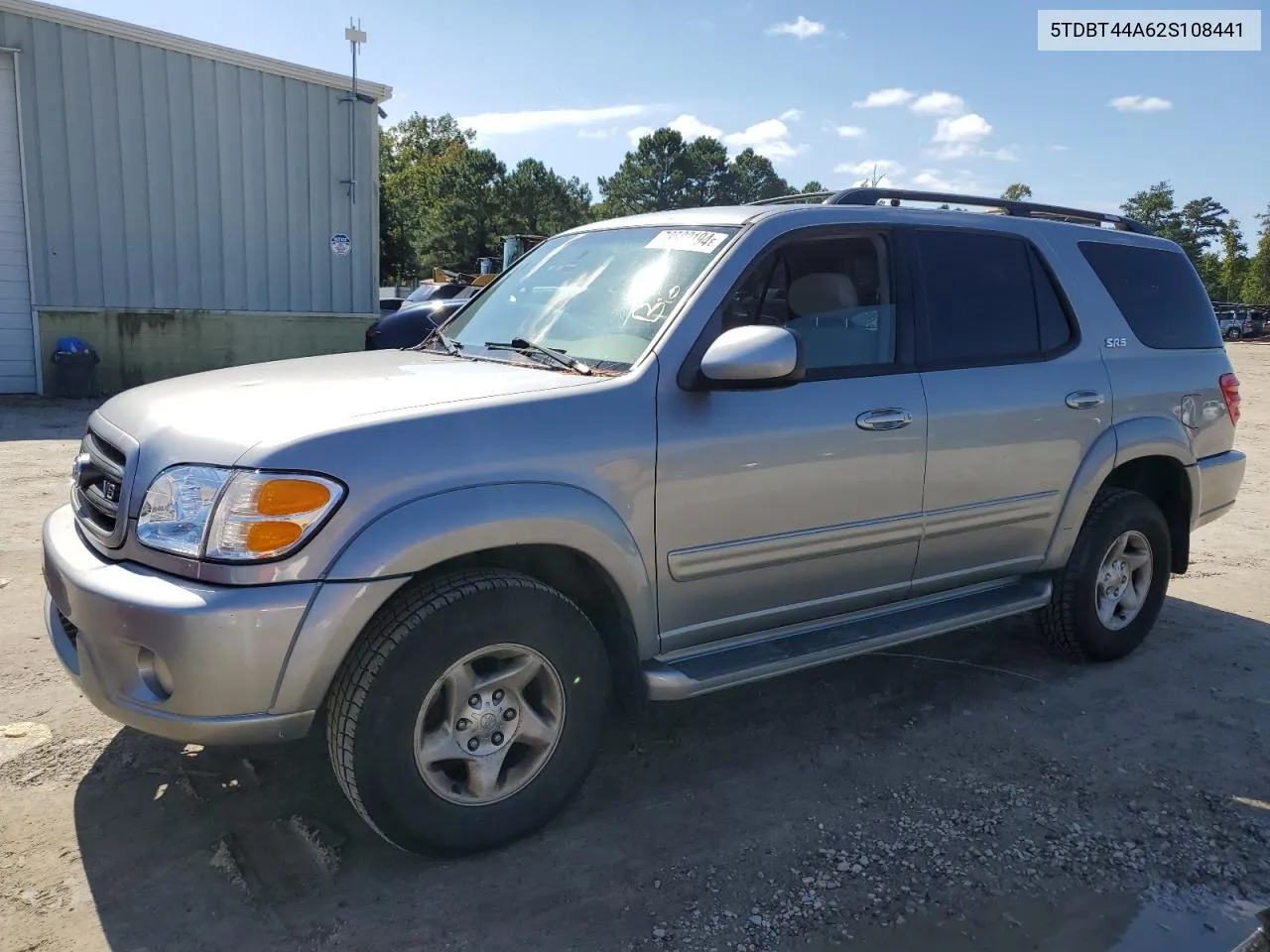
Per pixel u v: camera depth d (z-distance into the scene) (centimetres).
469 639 273
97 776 330
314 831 303
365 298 1516
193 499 257
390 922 263
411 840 277
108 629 258
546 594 288
